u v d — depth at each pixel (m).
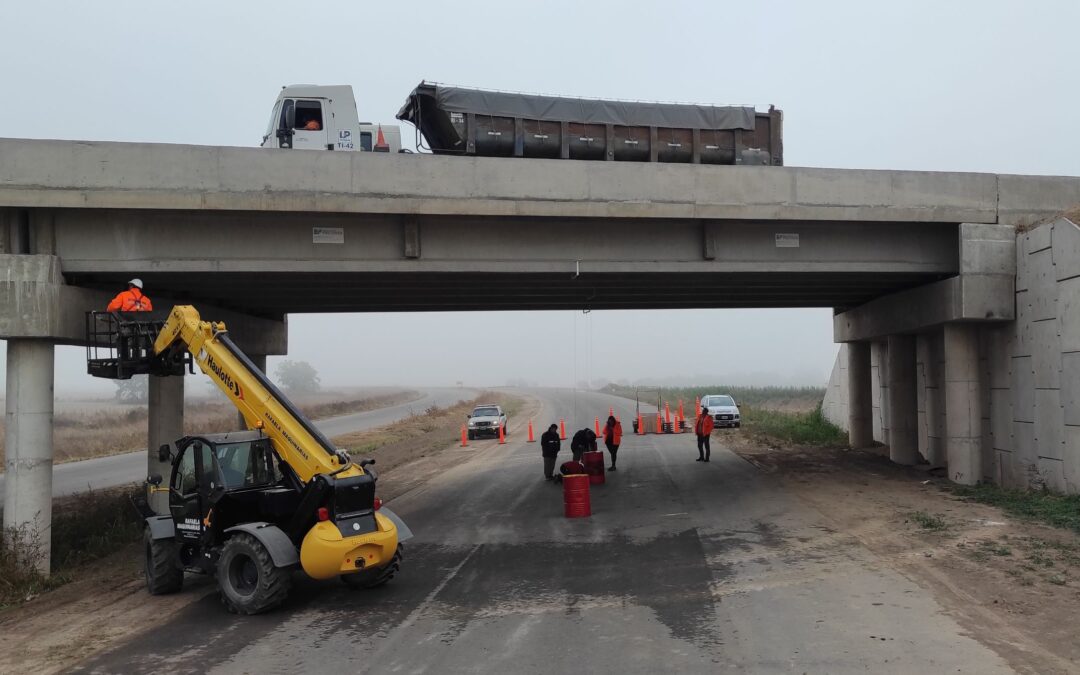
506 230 16.22
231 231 14.88
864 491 18.56
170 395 18.72
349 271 15.41
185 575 12.87
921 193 17.69
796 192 16.88
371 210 14.74
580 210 15.67
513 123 18.45
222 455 10.86
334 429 52.06
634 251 16.78
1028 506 15.33
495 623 9.29
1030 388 17.47
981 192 18.08
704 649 8.02
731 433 34.72
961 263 18.00
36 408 13.51
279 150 14.47
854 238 17.97
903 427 24.02
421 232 15.81
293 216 15.14
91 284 15.77
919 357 25.02
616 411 59.97
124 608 10.79
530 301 22.81
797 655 7.73
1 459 31.67
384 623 9.45
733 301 24.45
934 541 12.95
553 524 16.16
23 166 13.55
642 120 19.38
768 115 20.48
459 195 15.18
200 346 11.87
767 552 12.72
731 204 16.44
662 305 24.78
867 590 10.16
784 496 18.30
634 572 11.72
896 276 19.23
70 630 9.76
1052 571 10.77
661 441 33.28
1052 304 16.62
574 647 8.26
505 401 87.56
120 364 12.97
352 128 21.09
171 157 14.04
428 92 18.00
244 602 10.02
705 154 19.91
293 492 10.94
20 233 13.91
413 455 31.83
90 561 14.20
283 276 16.20
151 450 18.53
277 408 11.11
